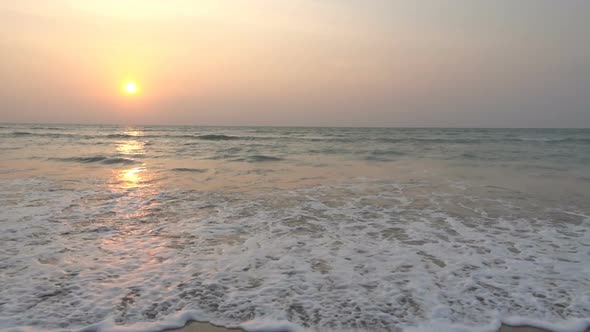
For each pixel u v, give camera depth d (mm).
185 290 3924
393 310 3555
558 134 51969
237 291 3920
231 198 8469
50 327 3199
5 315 3348
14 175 11453
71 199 8203
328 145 26672
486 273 4371
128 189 9422
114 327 3236
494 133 55344
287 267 4555
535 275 4320
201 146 25062
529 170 13438
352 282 4145
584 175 12172
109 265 4543
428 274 4355
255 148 23531
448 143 29391
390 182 10672
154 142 29344
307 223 6500
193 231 6000
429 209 7500
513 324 3330
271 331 3242
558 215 7008
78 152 19297
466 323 3344
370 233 5938
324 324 3328
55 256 4805
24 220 6477
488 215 7031
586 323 3334
